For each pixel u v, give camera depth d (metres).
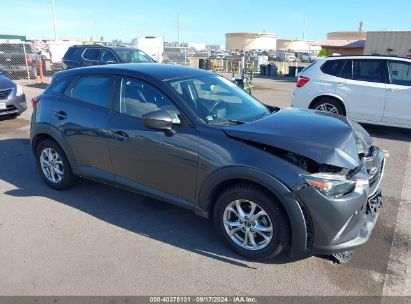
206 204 3.40
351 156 3.04
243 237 3.30
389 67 7.54
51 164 4.68
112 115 3.95
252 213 3.16
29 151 6.45
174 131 3.44
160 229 3.81
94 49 13.66
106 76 4.12
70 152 4.36
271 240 3.10
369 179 3.33
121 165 3.93
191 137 3.35
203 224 3.92
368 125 8.71
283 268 3.18
